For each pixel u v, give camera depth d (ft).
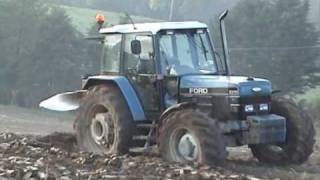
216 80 52.70
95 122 59.21
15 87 261.24
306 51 215.72
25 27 266.98
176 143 51.01
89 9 273.33
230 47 223.71
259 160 56.90
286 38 219.20
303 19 221.25
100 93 57.98
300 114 54.60
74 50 263.70
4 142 63.00
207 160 48.24
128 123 55.67
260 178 44.45
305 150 54.19
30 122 141.49
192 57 56.18
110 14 190.90
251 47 221.46
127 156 53.01
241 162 56.18
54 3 283.38
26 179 39.91
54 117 175.01
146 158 51.60
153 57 55.36
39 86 262.67
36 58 264.31
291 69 214.69
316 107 176.14
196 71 55.72
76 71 262.47
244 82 51.98
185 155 50.16
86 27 261.03
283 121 52.70
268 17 222.07
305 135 53.98
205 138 48.32
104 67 60.59
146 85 56.13
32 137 67.87
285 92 212.02
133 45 55.21
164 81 55.01
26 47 265.54
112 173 43.96
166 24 56.18
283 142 53.42
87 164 48.73
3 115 170.19
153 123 54.65
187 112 50.03
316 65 216.54
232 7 229.86
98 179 41.16
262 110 53.06
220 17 56.75
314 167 53.98
